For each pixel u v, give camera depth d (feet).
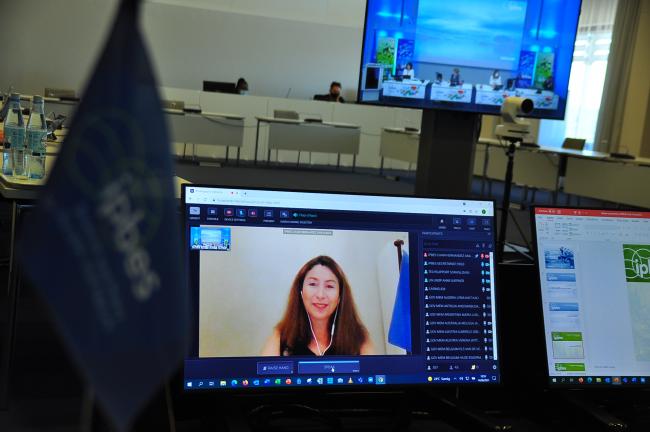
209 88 38.24
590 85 39.19
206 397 4.11
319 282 3.92
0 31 38.45
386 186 32.22
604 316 4.49
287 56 43.91
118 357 1.42
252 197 3.91
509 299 4.68
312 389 3.84
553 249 4.51
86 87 1.39
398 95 16.76
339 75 44.93
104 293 1.39
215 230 3.82
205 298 3.75
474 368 4.12
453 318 4.12
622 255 4.59
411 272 4.10
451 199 4.21
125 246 1.42
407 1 16.48
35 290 1.32
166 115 1.53
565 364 4.39
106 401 1.40
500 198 32.58
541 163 28.53
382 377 3.96
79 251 1.34
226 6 42.39
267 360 3.78
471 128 17.67
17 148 8.36
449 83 17.02
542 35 17.42
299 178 32.22
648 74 36.14
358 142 35.76
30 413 7.48
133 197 1.44
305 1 43.68
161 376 1.53
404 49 16.62
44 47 39.14
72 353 1.34
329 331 3.90
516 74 17.43
